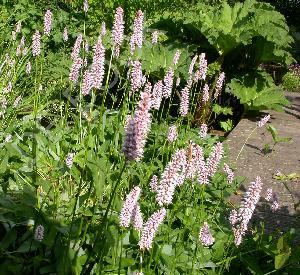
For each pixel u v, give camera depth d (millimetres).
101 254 590
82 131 953
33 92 1223
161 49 1513
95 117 1038
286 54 1609
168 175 498
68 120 1219
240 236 595
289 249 633
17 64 1292
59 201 722
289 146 1359
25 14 1657
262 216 934
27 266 614
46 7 1794
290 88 2453
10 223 636
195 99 1522
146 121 448
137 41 780
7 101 1096
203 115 1421
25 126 985
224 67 1678
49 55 1500
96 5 1858
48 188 700
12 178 794
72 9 1884
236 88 1601
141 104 446
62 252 603
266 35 1540
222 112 1588
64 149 899
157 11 1994
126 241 646
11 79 1208
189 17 1605
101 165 668
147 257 651
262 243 725
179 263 660
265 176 1146
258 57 1642
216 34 1548
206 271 671
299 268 699
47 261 620
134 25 774
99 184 639
